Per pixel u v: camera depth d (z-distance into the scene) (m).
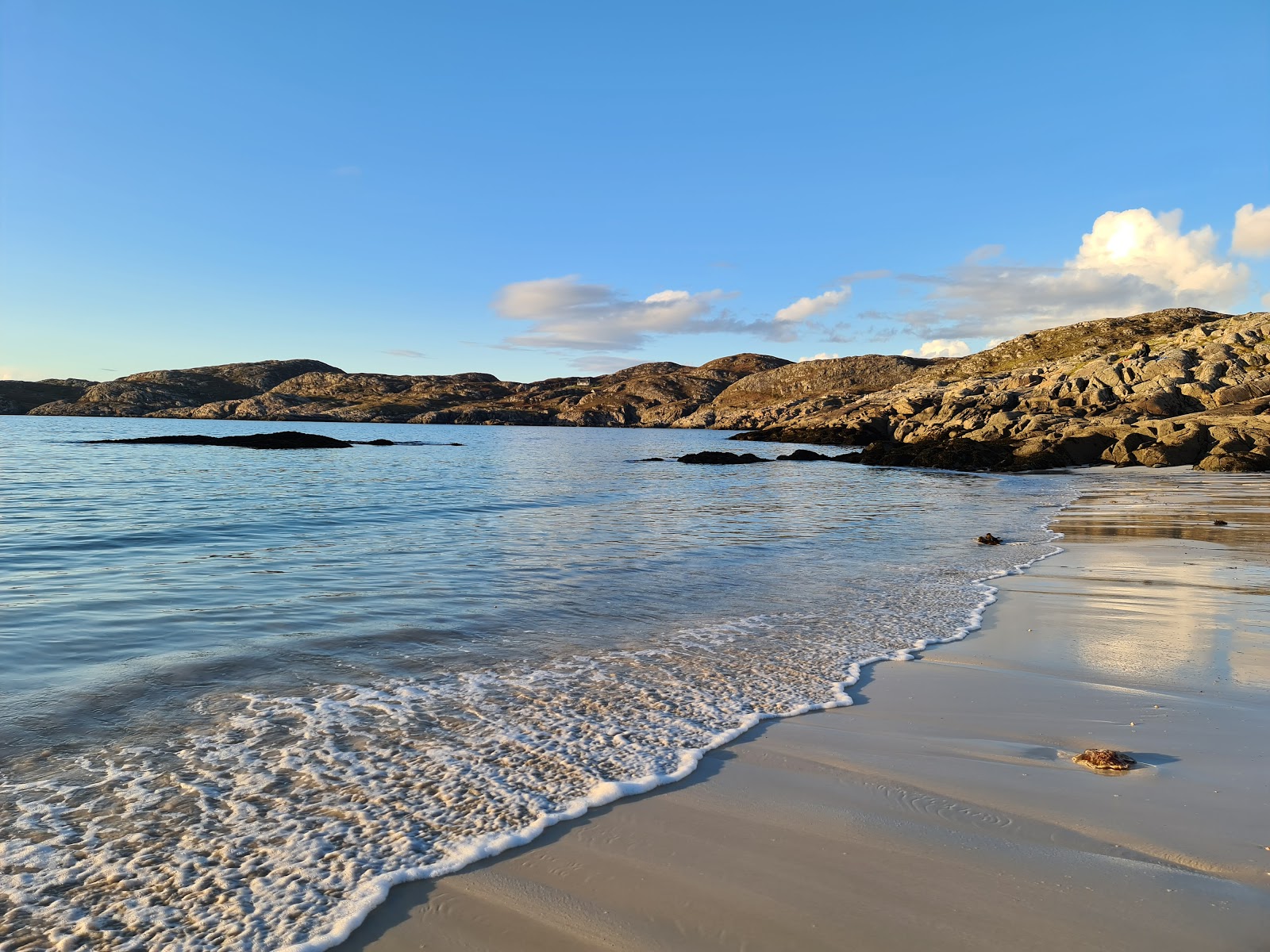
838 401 154.00
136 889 4.12
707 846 4.61
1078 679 7.88
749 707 7.07
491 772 5.61
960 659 8.63
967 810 5.02
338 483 36.69
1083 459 54.56
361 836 4.69
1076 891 4.07
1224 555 16.03
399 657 8.61
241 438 74.81
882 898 4.05
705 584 12.98
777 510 26.28
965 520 23.00
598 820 4.93
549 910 3.98
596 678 7.91
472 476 43.91
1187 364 77.38
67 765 5.66
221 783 5.38
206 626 9.92
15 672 7.87
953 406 82.12
